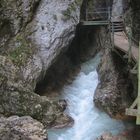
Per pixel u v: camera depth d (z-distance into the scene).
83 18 27.83
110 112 21.00
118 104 21.16
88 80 25.19
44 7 22.53
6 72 19.98
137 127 19.44
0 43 21.27
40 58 21.78
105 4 29.67
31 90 20.75
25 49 21.44
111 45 22.78
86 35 29.20
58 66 24.91
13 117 18.84
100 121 20.50
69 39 23.59
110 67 23.56
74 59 27.05
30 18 22.11
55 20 22.39
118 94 21.56
